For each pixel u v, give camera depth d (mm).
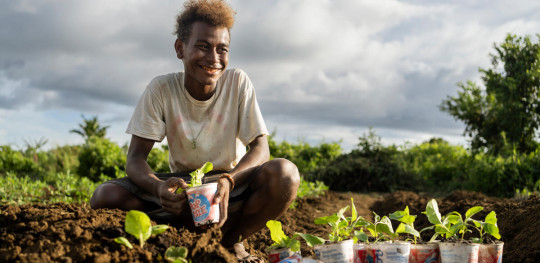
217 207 2334
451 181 11031
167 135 3080
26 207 2602
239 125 3104
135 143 2945
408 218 2518
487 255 2332
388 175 10633
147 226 1963
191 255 1997
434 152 13375
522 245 2988
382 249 2270
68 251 1921
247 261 2619
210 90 2982
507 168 9102
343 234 2465
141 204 2805
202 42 2762
